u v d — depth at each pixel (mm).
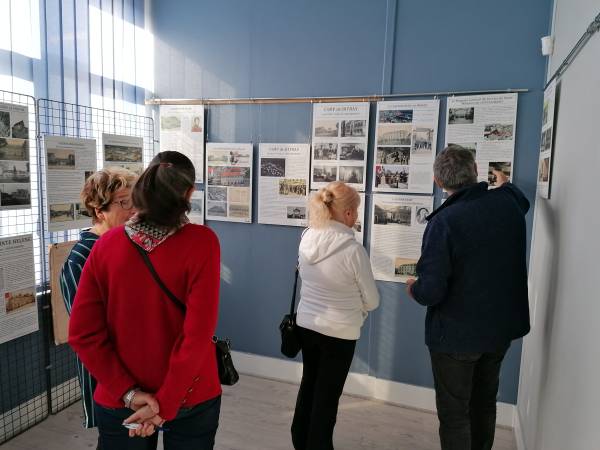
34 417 2494
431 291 1688
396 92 2625
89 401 1507
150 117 3191
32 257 2305
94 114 2736
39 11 2363
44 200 2438
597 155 1244
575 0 1705
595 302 1172
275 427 2477
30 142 2332
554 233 1802
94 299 1172
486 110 2445
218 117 3057
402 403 2762
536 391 1937
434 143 2568
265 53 2895
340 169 2773
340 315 1856
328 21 2730
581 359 1262
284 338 1980
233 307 3141
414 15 2549
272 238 2994
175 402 1104
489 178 2473
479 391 1926
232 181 3027
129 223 1174
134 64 3053
